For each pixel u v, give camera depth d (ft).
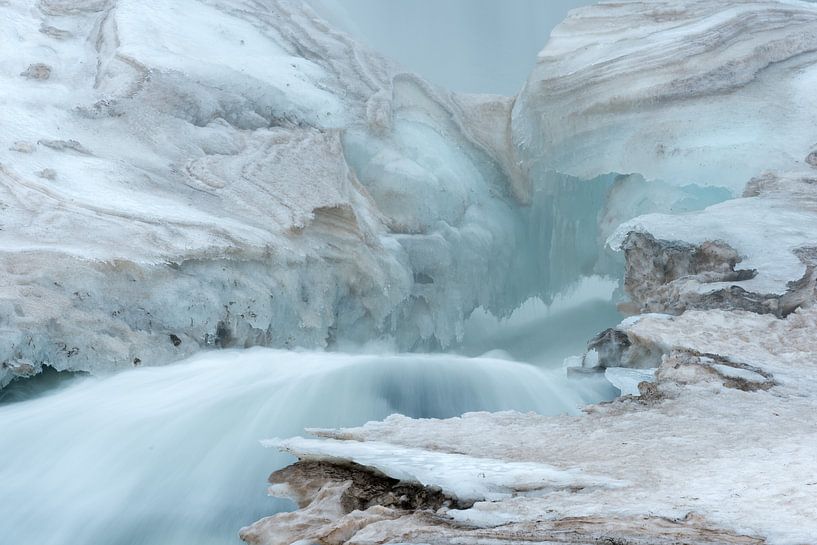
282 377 33.04
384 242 58.29
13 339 32.37
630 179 65.41
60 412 30.42
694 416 23.80
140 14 69.56
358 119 67.10
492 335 68.49
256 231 46.03
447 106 73.51
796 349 31.09
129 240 40.70
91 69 63.52
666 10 70.23
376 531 16.34
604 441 21.45
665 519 15.26
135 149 53.31
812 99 61.05
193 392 32.04
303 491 19.92
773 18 68.03
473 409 32.30
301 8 79.51
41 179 45.47
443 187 66.18
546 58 70.28
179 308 39.06
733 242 41.37
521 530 15.42
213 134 57.41
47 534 24.59
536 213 72.74
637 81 63.93
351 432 22.91
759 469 18.12
